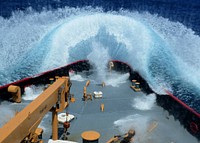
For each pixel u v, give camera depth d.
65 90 9.64
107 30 24.55
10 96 13.95
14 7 54.44
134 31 24.75
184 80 19.92
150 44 23.55
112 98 14.71
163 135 11.17
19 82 14.56
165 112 13.19
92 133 9.32
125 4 61.06
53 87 9.01
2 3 57.31
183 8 61.38
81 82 16.98
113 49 21.50
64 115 11.52
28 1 59.53
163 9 59.25
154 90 15.12
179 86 19.25
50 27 30.09
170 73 20.36
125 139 10.10
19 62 24.27
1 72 23.27
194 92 18.89
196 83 19.58
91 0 62.56
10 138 6.14
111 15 27.50
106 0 63.19
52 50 23.17
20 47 27.09
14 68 23.78
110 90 15.88
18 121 6.68
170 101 13.31
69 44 23.23
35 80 15.50
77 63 18.84
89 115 12.62
